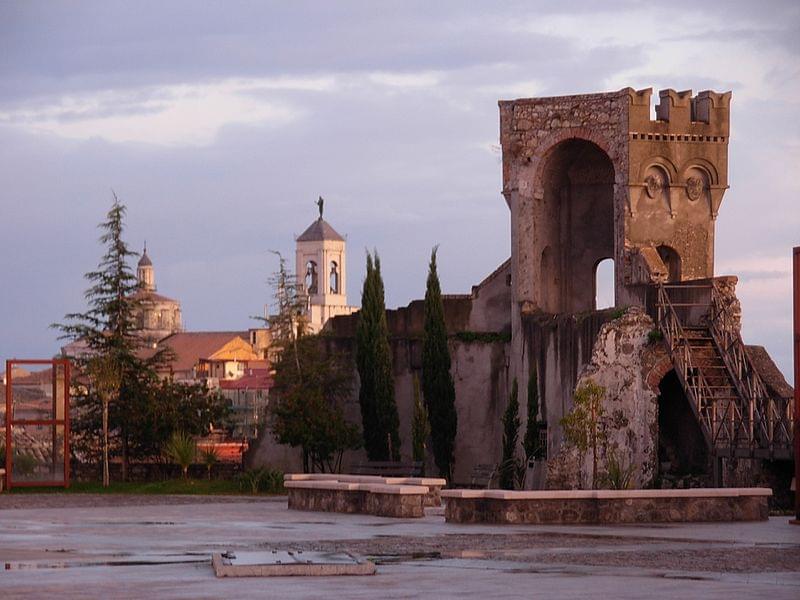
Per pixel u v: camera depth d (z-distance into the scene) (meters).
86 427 65.00
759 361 52.00
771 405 45.53
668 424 54.56
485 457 64.25
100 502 47.75
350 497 40.38
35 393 61.03
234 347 188.50
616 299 59.56
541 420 59.03
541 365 59.44
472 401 64.69
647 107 59.72
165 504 46.41
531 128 62.16
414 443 61.44
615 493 34.25
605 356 52.53
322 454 62.78
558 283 64.44
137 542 29.23
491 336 64.56
